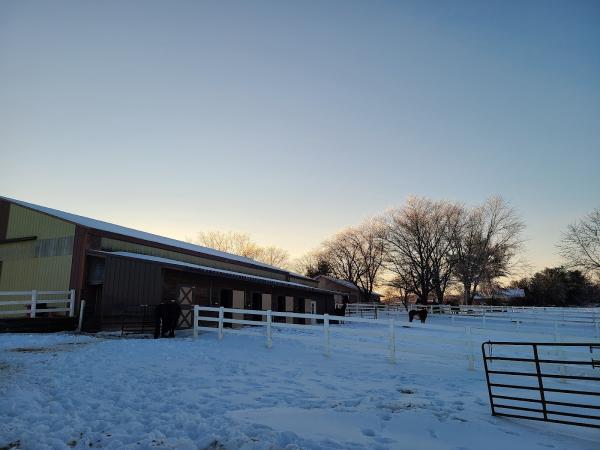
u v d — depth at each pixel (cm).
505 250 5888
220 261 3600
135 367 1224
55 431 691
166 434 683
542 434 766
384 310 5831
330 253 8681
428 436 727
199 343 1786
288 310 3625
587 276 5062
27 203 2812
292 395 989
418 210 6228
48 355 1384
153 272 2320
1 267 2688
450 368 1447
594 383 1284
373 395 1021
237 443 627
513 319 3659
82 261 2381
